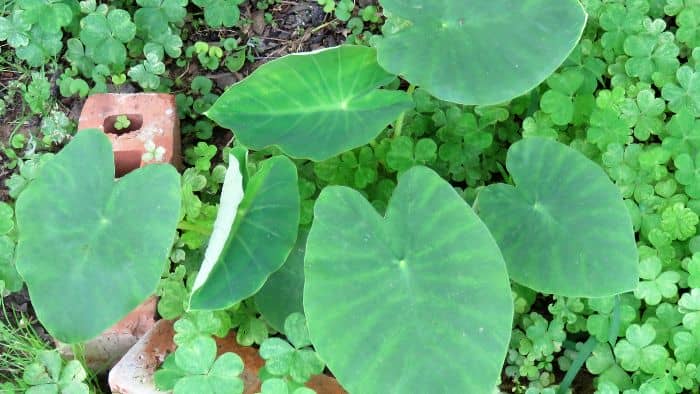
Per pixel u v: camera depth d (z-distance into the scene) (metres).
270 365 0.85
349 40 1.18
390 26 1.12
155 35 1.15
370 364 0.77
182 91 1.18
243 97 0.91
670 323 0.94
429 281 0.79
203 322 0.89
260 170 0.91
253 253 0.88
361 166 1.03
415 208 0.81
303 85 0.91
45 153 1.11
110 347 1.00
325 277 0.79
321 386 0.92
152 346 0.92
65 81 1.14
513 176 0.91
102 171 0.85
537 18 0.87
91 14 1.12
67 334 0.81
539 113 1.05
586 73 1.09
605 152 1.02
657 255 0.97
